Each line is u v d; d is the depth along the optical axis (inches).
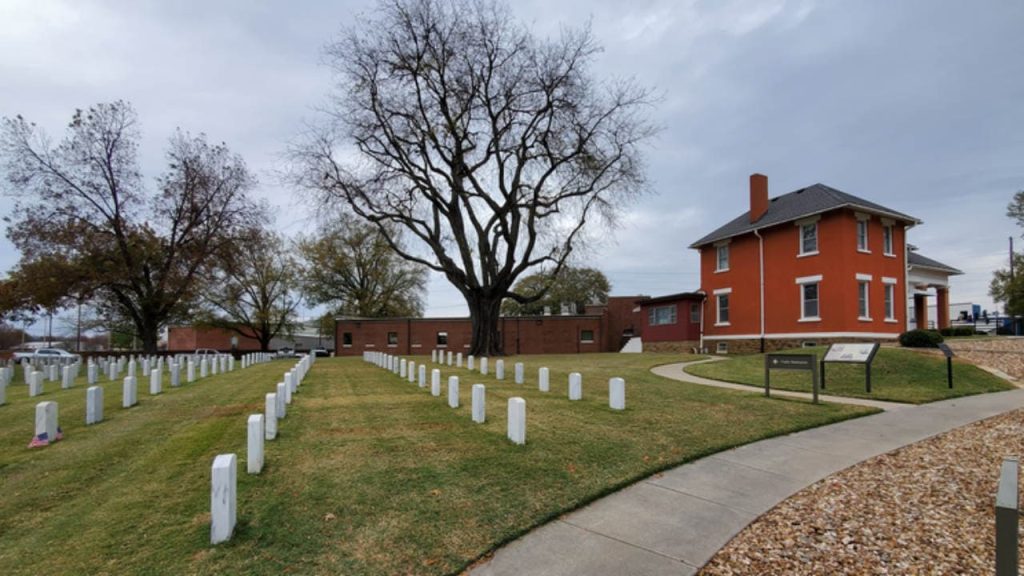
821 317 954.7
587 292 2383.1
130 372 655.1
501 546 169.6
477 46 981.2
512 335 1545.3
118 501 196.4
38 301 1135.6
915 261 1147.9
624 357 990.4
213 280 1430.9
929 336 722.2
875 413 386.0
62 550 158.6
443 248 1169.4
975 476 243.9
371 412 361.1
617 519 191.9
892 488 227.1
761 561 163.2
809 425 337.1
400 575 149.9
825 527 187.9
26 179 1133.1
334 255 2075.5
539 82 994.1
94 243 1183.6
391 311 2213.3
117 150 1243.2
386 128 1023.0
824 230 956.6
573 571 155.3
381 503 194.9
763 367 662.5
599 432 298.8
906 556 167.2
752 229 1075.3
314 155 1012.5
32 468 239.5
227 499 163.6
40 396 493.7
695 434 301.9
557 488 214.1
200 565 149.8
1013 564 112.8
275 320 2159.2
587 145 1045.2
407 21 954.7
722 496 215.6
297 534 169.8
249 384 560.4
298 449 261.9
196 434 300.7
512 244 1066.1
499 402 400.5
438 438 284.4
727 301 1164.5
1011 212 1696.6
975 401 446.6
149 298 1293.1
